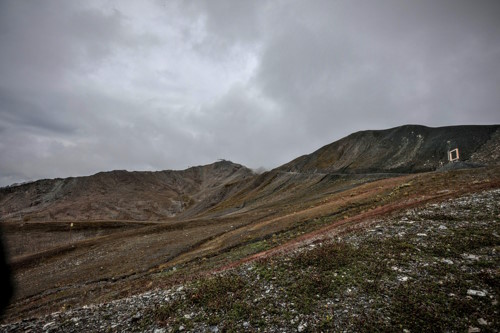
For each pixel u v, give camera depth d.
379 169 133.62
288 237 39.88
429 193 39.53
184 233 80.12
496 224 19.14
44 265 73.38
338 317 11.91
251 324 12.29
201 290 16.22
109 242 87.38
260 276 17.36
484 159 90.75
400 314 11.44
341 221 36.91
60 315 16.23
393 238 19.86
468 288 12.46
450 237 18.27
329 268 16.77
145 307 15.49
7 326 14.98
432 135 139.12
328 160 192.25
